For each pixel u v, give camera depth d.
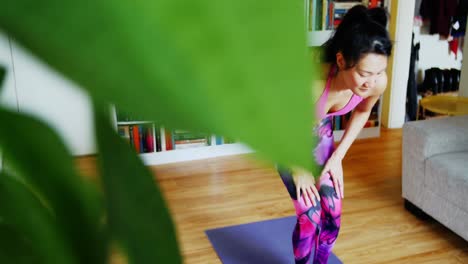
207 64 0.06
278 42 0.06
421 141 2.51
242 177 3.26
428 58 5.15
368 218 2.67
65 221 0.11
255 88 0.06
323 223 2.05
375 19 1.54
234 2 0.06
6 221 0.11
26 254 0.11
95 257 0.11
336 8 3.78
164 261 0.10
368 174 3.31
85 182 0.11
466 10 4.78
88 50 0.06
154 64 0.06
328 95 1.67
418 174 2.56
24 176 0.10
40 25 0.06
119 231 0.10
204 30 0.06
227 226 2.62
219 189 3.08
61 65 0.06
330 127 1.91
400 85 4.41
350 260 2.29
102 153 0.09
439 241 2.43
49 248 0.11
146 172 0.10
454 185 2.28
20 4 0.06
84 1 0.06
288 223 2.66
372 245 2.41
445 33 4.77
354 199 2.91
